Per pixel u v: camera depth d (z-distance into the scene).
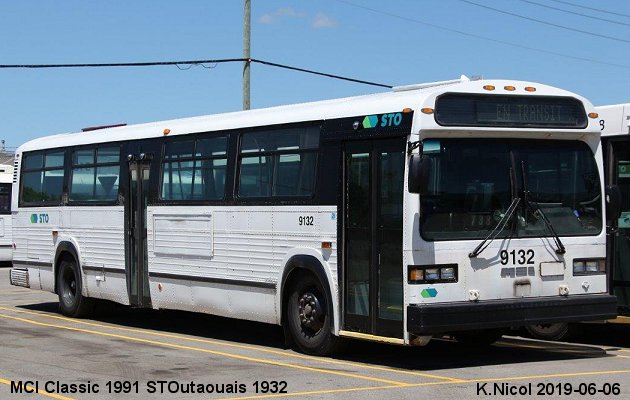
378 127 11.19
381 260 11.11
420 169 10.34
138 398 9.48
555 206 11.48
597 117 11.81
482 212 11.03
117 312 17.98
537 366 11.27
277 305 12.67
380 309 11.11
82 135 17.23
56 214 17.59
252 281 13.09
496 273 10.99
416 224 10.65
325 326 11.96
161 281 14.91
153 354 12.47
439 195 10.81
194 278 14.19
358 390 9.70
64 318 17.16
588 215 11.71
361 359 11.92
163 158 14.98
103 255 16.31
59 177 17.62
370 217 11.27
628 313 12.59
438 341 13.65
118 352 12.66
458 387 9.82
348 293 11.61
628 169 12.59
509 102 11.23
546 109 11.47
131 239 15.68
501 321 10.85
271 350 12.83
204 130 14.16
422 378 10.41
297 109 12.70
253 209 13.07
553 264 11.35
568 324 13.73
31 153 18.56
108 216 16.17
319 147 12.05
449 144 10.95
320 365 11.43
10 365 11.55
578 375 10.55
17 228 18.78
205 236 13.98
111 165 16.17
